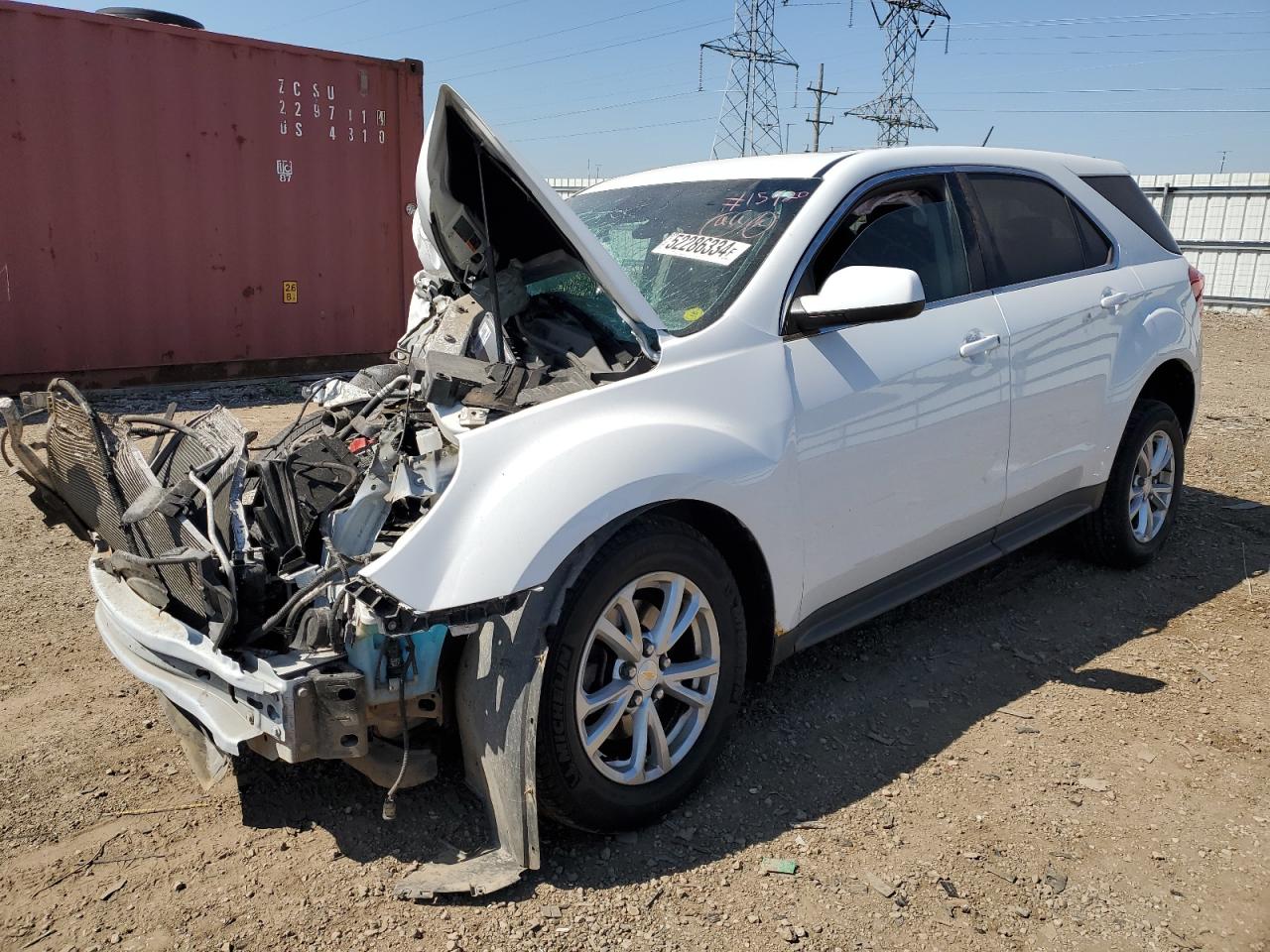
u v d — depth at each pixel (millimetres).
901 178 3588
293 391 9078
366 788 3004
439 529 2441
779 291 3121
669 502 2770
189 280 8875
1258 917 2463
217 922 2438
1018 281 3920
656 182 4012
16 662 3789
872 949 2355
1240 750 3219
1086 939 2395
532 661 2482
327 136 9391
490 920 2439
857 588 3385
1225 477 6398
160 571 2732
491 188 3125
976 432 3625
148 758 3168
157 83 8406
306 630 2508
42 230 8086
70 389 2840
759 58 39469
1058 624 4172
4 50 7711
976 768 3121
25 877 2605
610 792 2666
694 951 2344
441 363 2986
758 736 3291
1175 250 4855
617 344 3084
